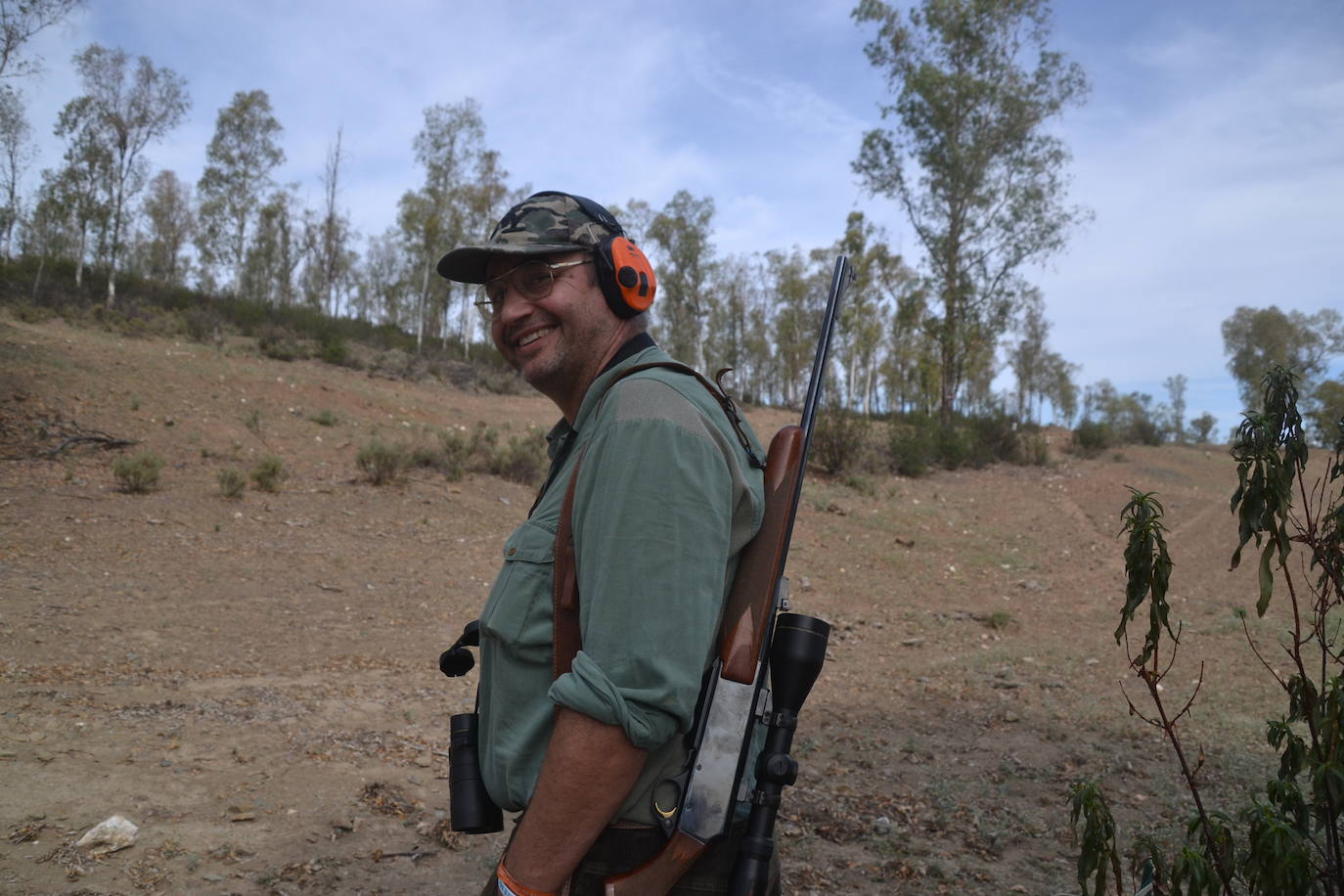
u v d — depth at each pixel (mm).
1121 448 27234
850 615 10359
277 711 5438
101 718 4957
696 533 1124
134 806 3869
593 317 1383
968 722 6383
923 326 28203
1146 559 1930
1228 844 1864
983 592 12078
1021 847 4184
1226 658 8109
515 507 13617
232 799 4059
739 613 1222
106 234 29656
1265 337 50594
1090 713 6523
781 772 1202
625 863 1177
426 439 16641
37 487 10969
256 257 46531
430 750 5016
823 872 3824
